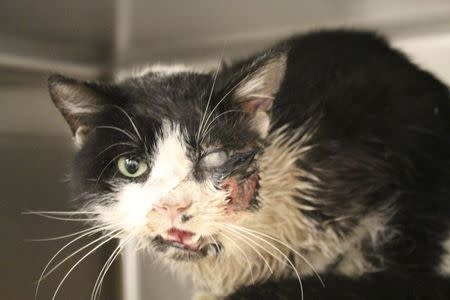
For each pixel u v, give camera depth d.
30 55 1.14
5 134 1.05
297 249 0.96
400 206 0.95
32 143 1.08
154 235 0.84
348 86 0.99
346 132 0.95
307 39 1.11
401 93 1.00
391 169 0.95
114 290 1.13
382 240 0.96
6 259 0.97
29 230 1.01
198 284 1.06
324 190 0.94
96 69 1.26
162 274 1.14
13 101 1.09
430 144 0.97
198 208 0.78
